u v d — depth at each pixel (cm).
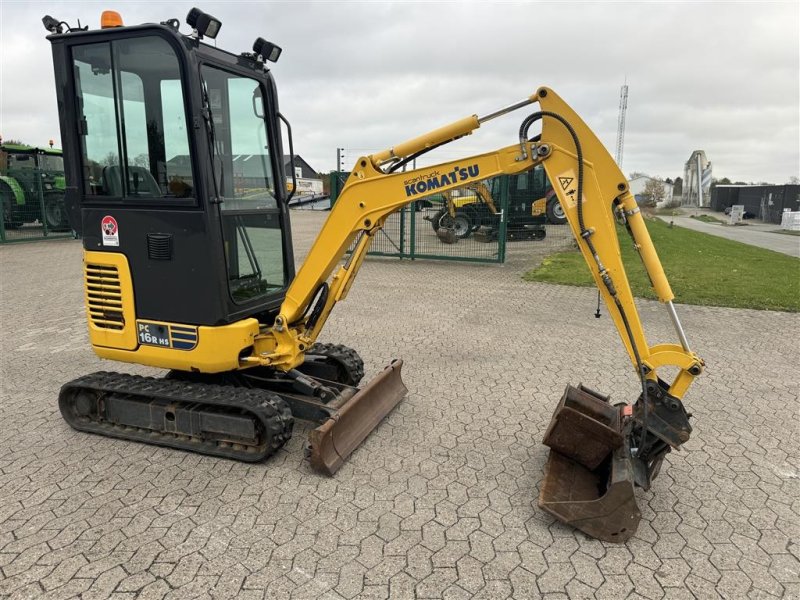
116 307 429
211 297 397
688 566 302
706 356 662
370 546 316
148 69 385
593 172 349
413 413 494
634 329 349
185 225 393
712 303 938
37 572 294
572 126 350
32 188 1753
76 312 874
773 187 4334
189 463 407
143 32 377
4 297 977
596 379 584
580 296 998
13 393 543
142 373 596
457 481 385
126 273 417
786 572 298
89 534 325
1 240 1662
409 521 339
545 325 799
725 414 499
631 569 299
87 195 421
